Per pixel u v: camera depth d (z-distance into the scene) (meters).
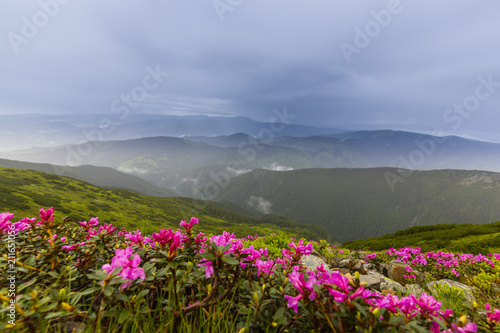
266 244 8.27
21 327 1.29
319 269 2.17
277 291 1.82
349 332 1.39
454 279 7.88
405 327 1.54
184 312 1.68
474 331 1.42
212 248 1.75
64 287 1.87
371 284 5.89
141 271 1.58
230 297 2.10
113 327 1.57
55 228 2.43
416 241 26.42
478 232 25.75
